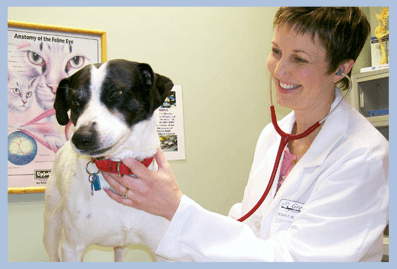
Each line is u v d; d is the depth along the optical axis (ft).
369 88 8.72
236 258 3.10
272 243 3.27
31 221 6.05
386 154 3.49
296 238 3.19
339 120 3.90
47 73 6.08
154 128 3.74
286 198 3.88
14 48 5.85
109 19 6.68
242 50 7.98
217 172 7.63
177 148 7.19
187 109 7.36
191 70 7.41
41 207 6.13
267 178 4.42
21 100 5.89
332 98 4.13
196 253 3.23
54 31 6.14
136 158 3.56
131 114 3.44
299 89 3.86
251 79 8.07
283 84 3.96
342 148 3.60
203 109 7.52
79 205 3.73
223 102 7.73
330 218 3.13
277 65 3.83
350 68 3.99
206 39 7.59
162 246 3.27
